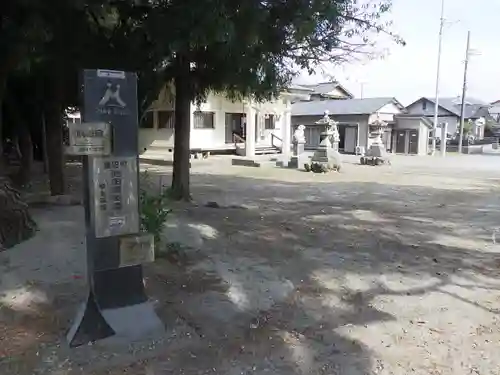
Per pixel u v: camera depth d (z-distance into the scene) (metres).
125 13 5.41
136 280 3.39
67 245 5.41
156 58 6.17
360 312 3.92
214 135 22.72
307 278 4.71
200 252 5.36
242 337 3.38
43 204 8.13
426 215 8.55
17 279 4.30
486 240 6.63
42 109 10.09
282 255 5.48
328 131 17.80
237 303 3.98
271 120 25.27
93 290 3.25
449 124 47.47
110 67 6.03
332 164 17.28
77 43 5.54
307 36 6.14
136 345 3.19
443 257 5.66
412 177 15.85
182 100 8.74
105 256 3.26
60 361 2.96
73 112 12.60
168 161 18.92
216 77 7.67
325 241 6.28
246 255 5.39
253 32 4.91
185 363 3.00
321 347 3.28
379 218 8.12
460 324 3.71
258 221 7.42
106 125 3.13
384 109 31.81
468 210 9.20
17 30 4.66
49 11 4.64
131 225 3.30
